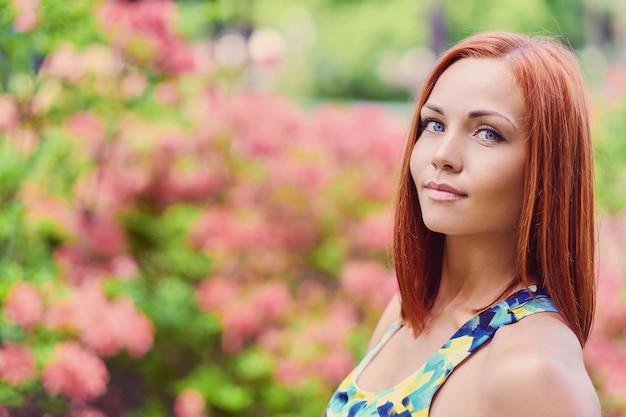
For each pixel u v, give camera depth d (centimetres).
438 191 133
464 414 125
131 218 404
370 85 1723
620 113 437
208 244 407
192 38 413
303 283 440
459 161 131
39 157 347
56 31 333
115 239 378
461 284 143
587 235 134
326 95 1775
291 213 439
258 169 432
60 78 355
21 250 349
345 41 1608
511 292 134
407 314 149
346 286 412
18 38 321
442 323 142
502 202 131
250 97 433
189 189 417
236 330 388
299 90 1752
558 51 136
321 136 450
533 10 1224
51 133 354
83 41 342
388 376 148
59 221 354
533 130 128
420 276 149
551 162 130
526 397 118
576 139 132
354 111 468
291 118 445
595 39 1265
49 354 308
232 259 421
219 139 425
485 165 129
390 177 452
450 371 131
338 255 437
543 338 123
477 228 132
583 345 138
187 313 397
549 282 131
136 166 401
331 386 384
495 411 121
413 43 1566
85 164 374
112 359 386
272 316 396
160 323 388
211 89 418
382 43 1589
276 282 418
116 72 377
